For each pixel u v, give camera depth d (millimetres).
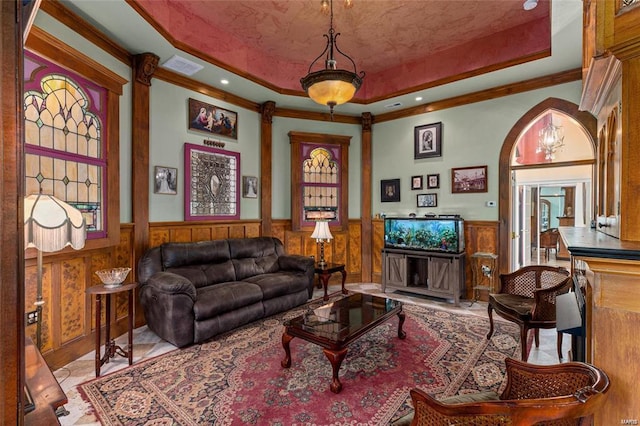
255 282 3809
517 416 952
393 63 4781
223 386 2275
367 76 5133
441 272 4414
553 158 6457
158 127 3766
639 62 1127
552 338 3135
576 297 1888
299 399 2115
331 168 5633
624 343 1054
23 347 604
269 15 3588
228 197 4629
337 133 5680
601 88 1695
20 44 597
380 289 5207
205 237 4301
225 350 2881
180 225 3988
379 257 5641
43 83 2430
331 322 2582
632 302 1039
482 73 3965
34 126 2377
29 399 1094
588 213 6121
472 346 2934
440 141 4949
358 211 5797
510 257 4445
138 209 3477
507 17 3600
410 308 4129
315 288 5250
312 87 2820
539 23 3604
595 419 1095
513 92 4297
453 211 4840
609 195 1729
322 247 4824
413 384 2289
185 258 3613
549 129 5516
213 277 3740
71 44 2756
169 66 3725
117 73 3283
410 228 4855
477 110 4613
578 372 1164
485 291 4504
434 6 3412
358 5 3393
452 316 3797
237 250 4191
